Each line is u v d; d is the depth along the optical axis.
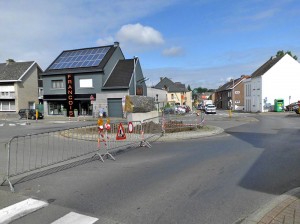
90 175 8.02
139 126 17.91
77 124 28.77
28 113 40.28
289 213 4.95
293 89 55.75
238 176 7.63
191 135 16.42
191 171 8.23
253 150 11.49
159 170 8.43
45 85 44.94
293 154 10.50
